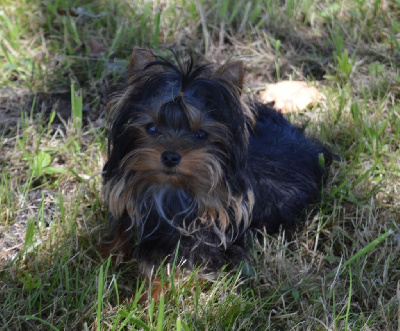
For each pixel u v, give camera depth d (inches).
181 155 39.3
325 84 54.6
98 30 57.2
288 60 56.2
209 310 40.4
